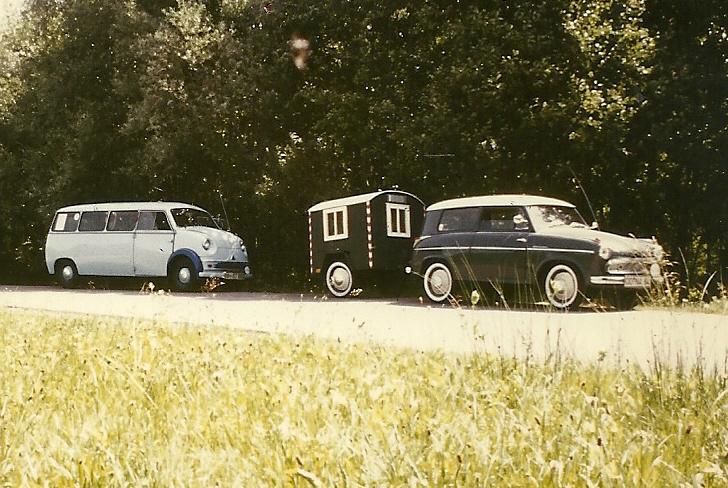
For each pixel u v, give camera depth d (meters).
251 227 27.48
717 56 24.89
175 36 25.59
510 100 22.36
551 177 22.72
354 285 19.27
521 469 3.60
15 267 34.84
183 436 4.65
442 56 23.80
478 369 6.55
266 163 25.55
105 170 29.39
